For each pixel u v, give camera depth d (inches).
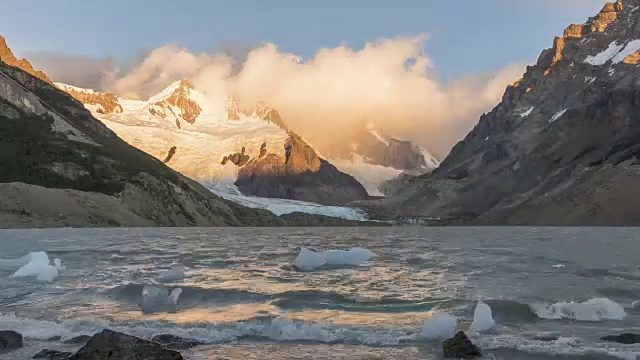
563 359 587.8
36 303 934.4
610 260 1605.6
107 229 5615.2
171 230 5595.5
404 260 1636.3
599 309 837.2
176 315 836.0
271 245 2600.9
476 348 614.5
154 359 559.5
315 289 1052.5
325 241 3115.2
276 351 627.8
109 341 587.2
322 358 594.9
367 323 772.6
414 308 876.0
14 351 623.8
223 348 642.2
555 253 1919.3
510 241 2999.5
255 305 911.0
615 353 603.5
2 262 1493.6
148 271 1348.4
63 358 582.9
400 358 595.8
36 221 5841.5
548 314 820.0
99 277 1231.5
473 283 1119.6
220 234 4495.6
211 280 1184.2
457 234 4675.2
